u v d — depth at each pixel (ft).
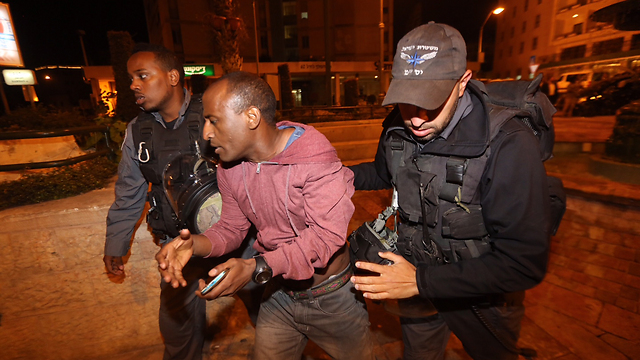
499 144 3.36
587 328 7.54
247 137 3.49
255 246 4.69
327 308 4.39
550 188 3.68
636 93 24.25
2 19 29.55
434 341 4.97
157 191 5.51
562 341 7.18
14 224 6.88
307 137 3.70
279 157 3.67
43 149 11.47
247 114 3.38
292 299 4.47
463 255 3.78
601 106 27.35
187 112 5.36
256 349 4.81
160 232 5.86
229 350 7.54
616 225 9.21
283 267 3.50
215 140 3.54
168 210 5.47
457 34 3.43
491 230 3.59
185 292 6.09
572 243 10.03
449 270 3.46
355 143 23.90
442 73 3.33
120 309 7.77
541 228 3.24
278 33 132.16
